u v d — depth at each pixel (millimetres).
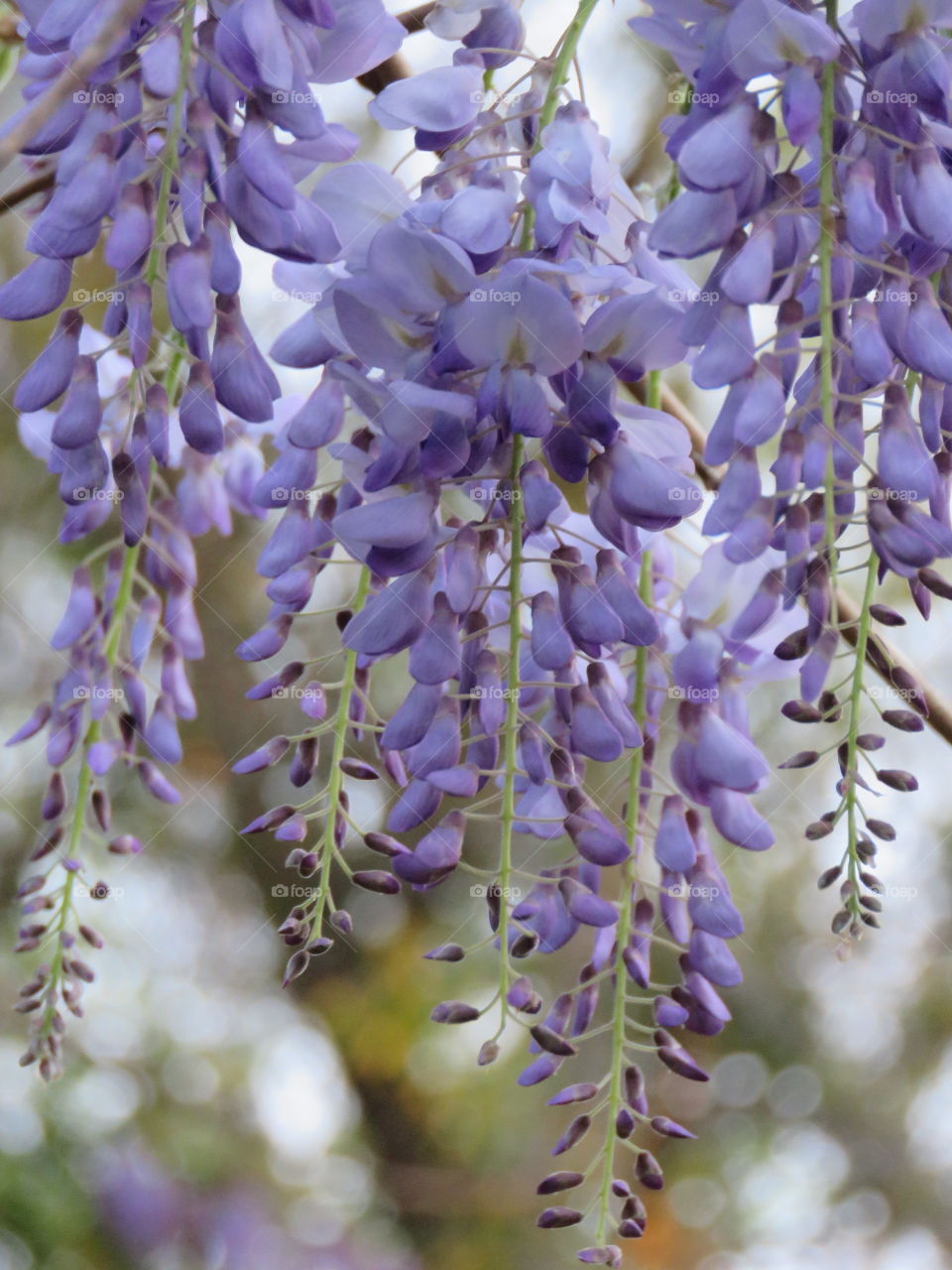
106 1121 1612
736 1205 2186
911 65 600
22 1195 1403
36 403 633
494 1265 1980
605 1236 622
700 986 642
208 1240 1636
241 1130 1818
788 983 2148
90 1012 1559
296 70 613
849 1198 2299
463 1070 2018
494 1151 2025
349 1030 1936
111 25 576
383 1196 2027
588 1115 630
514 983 617
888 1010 2195
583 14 636
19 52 729
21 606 1511
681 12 608
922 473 604
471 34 653
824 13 606
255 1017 1908
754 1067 2230
